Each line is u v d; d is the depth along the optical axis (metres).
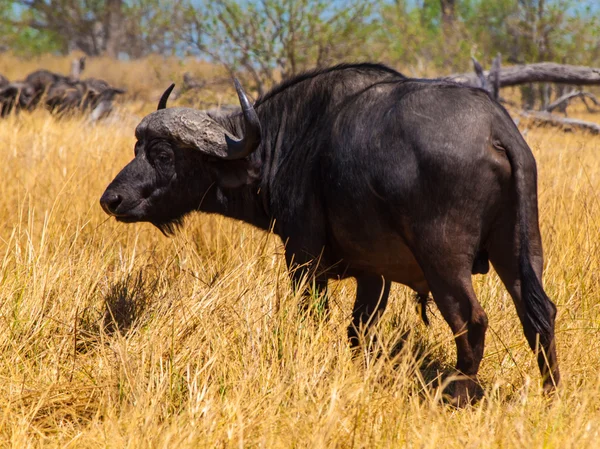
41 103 46.97
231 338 15.41
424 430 12.05
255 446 12.16
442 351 17.14
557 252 19.80
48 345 16.02
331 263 16.00
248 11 52.12
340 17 52.28
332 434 11.98
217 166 16.67
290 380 14.08
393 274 15.20
